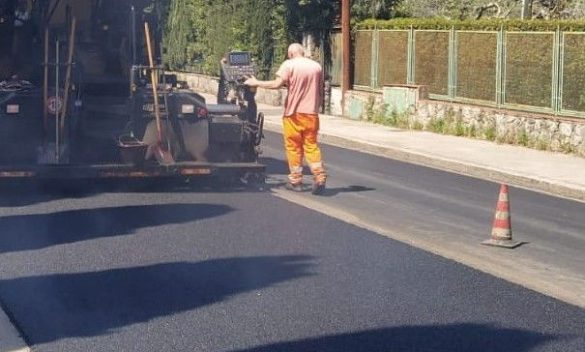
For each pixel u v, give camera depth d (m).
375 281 9.89
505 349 7.91
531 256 11.34
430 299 9.30
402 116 26.16
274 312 8.79
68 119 14.45
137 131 14.66
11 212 12.97
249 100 15.67
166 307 8.91
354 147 22.91
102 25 15.30
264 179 15.51
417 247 11.50
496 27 23.45
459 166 19.16
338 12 30.48
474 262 10.87
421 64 26.39
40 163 14.22
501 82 23.20
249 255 10.84
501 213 11.86
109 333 8.21
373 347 7.89
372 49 28.73
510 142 22.23
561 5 28.08
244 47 35.06
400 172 18.42
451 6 30.45
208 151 14.96
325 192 15.43
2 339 8.08
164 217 12.80
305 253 11.02
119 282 9.70
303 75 14.98
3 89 14.39
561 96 21.33
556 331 8.41
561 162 19.30
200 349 7.82
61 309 8.85
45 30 14.43
